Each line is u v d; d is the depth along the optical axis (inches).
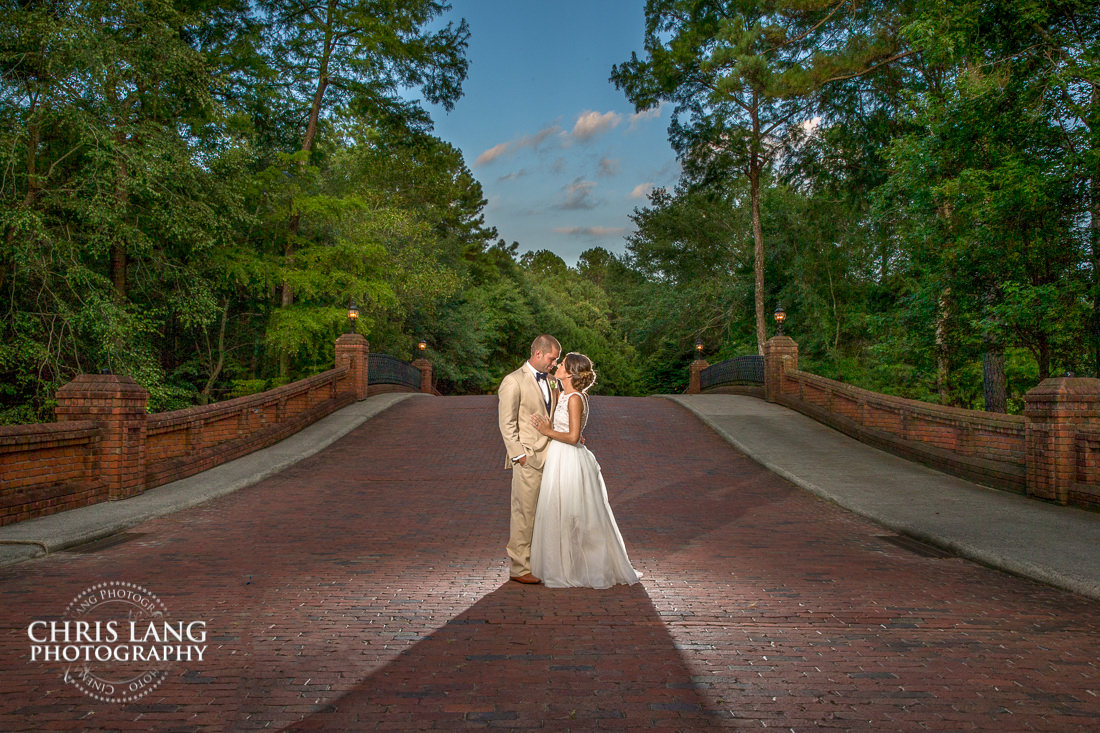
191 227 590.2
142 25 546.6
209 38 821.2
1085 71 415.2
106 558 253.8
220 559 251.9
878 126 912.9
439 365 1330.0
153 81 592.1
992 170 462.9
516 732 119.8
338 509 351.3
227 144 669.3
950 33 480.1
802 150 1104.2
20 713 126.4
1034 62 463.8
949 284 530.0
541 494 217.5
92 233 560.7
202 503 366.6
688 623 179.5
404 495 387.2
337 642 164.4
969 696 135.6
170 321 826.8
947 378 707.4
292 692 136.1
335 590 210.2
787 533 302.4
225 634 169.9
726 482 428.8
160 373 590.9
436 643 163.8
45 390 553.6
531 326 1900.8
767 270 1307.8
